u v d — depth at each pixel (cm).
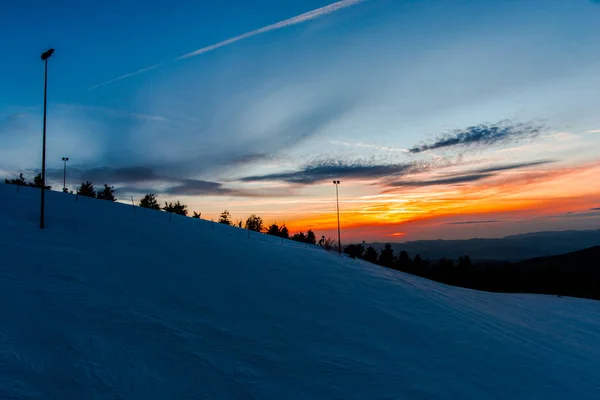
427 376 805
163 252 1380
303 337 890
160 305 906
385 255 6981
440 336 1052
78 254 1173
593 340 1477
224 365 700
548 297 2541
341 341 906
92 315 780
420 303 1349
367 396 692
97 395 551
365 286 1440
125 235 1538
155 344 718
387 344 935
